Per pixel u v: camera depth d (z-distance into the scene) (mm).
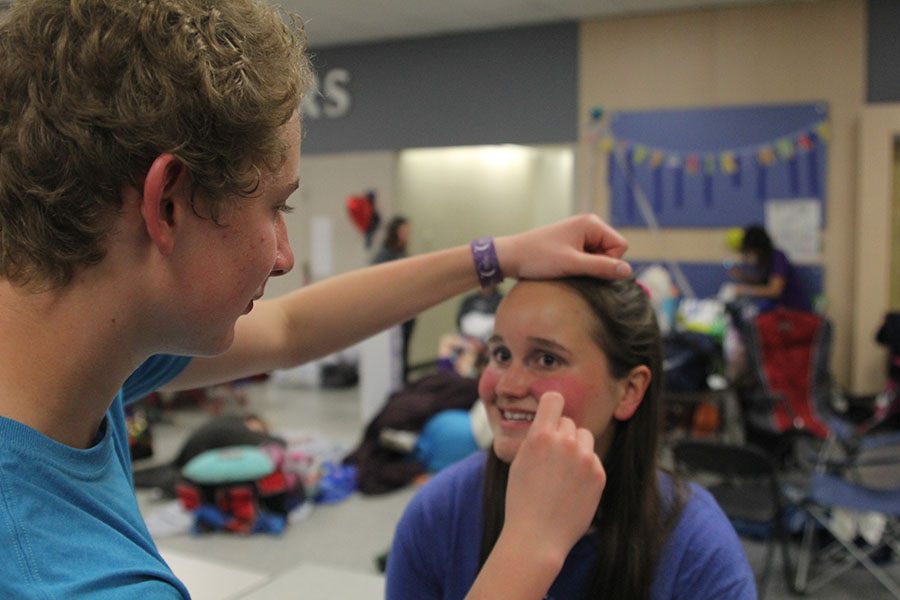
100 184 506
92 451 572
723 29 6562
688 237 6777
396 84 7785
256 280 584
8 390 523
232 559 3484
